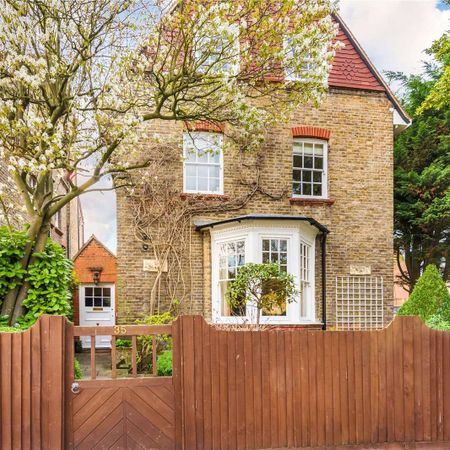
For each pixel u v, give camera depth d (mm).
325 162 12180
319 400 5785
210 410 5543
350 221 12109
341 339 5902
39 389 5188
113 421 5375
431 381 6047
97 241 15516
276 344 5754
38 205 7859
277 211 11656
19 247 7473
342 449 5750
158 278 10719
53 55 7336
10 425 5117
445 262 17469
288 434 5676
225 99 7816
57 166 7117
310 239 11328
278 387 5711
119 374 8758
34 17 7695
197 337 5598
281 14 7488
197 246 11102
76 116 7742
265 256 10312
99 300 15273
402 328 6051
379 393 5922
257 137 9469
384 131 12555
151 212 10898
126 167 7883
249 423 5605
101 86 8141
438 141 16969
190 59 7656
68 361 5336
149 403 5453
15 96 7309
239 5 7355
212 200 11258
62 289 7707
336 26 8000
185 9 7332
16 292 7418
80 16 7660
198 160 11484
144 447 5395
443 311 8219
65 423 5266
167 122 11117
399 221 16688
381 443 5863
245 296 8578
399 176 16422
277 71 8234
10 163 7039
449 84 12648
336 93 12297
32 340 5227
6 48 7355
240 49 7762
